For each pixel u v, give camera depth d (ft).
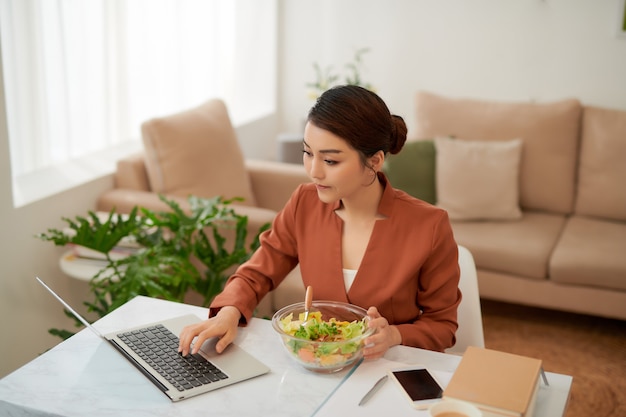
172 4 12.18
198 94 13.33
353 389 4.42
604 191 11.48
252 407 4.27
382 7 14.12
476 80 13.78
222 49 13.88
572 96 13.17
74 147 10.28
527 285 10.40
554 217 11.68
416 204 5.44
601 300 10.08
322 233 5.58
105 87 10.64
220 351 4.86
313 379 4.60
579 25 12.84
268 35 14.85
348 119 4.80
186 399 4.33
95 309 7.88
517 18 13.21
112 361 4.78
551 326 10.80
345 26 14.51
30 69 9.11
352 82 14.39
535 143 11.71
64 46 9.65
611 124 11.59
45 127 9.50
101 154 10.75
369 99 4.92
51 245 8.67
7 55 8.73
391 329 5.16
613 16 12.59
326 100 4.88
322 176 4.94
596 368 9.58
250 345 5.06
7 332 8.16
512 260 10.35
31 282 8.43
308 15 14.74
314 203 5.66
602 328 10.78
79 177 9.41
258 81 15.20
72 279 9.05
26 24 8.96
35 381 4.50
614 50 12.73
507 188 11.40
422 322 5.40
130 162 9.70
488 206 11.33
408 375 4.58
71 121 10.15
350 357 4.62
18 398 4.30
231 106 14.44
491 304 11.55
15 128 8.98
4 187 7.88
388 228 5.39
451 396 4.07
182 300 8.10
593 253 10.16
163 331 5.14
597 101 13.05
